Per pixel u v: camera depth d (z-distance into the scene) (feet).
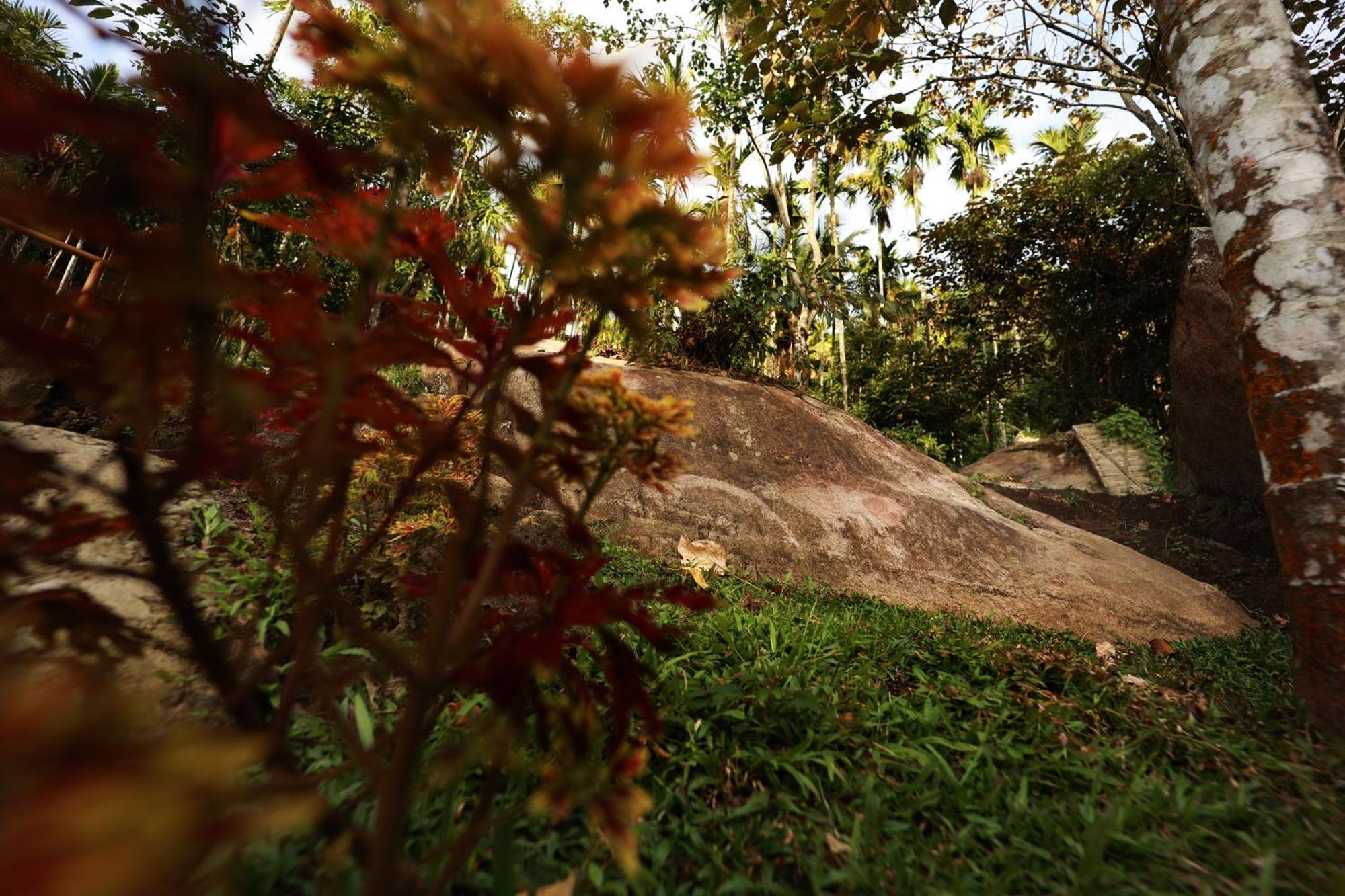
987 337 55.77
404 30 1.97
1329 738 7.88
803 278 39.70
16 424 7.25
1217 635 17.19
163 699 4.72
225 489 9.17
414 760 2.65
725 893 4.32
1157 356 48.06
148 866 0.97
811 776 5.94
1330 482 8.57
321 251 2.72
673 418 3.05
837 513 18.89
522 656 2.79
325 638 6.68
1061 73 19.94
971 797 5.84
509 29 1.92
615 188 2.14
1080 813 5.59
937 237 49.85
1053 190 45.44
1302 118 9.67
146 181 1.82
